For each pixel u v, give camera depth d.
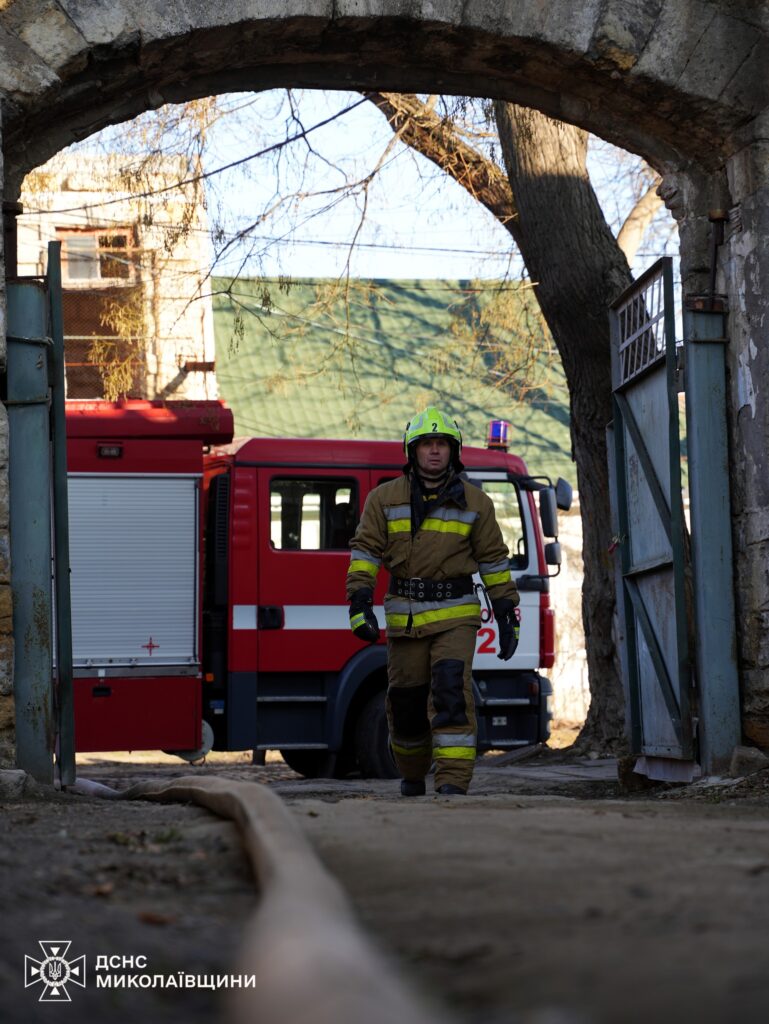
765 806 11.16
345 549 23.67
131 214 39.09
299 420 43.34
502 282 29.75
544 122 22.84
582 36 14.75
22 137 14.70
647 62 14.77
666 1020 3.37
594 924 4.75
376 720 23.36
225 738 23.23
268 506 23.44
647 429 15.40
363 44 15.04
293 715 23.33
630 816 9.01
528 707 24.30
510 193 25.66
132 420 22.86
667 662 14.94
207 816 9.00
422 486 13.83
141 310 35.97
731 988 3.64
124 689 22.28
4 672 12.95
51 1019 3.76
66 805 11.41
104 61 14.22
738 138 14.98
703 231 15.52
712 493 14.52
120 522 22.62
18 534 13.42
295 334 28.22
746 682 14.14
